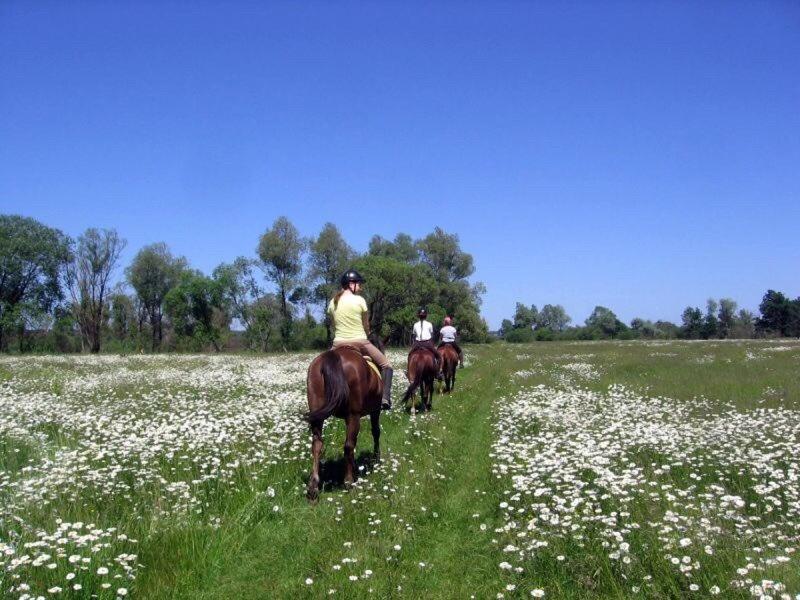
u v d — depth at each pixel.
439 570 5.99
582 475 8.15
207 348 83.62
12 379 21.09
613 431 10.99
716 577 5.07
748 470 8.29
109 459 9.09
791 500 7.16
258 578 5.89
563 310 147.12
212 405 14.29
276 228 83.06
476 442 11.98
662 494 7.29
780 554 5.55
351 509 7.50
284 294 85.00
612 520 6.07
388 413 14.91
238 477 8.34
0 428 10.32
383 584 5.53
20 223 74.81
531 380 22.61
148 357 46.12
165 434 9.95
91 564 5.38
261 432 10.55
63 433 10.88
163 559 5.95
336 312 9.52
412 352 15.34
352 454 8.53
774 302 105.56
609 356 38.44
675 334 111.00
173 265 91.12
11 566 4.89
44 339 79.25
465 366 33.47
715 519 6.34
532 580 5.47
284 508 7.68
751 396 15.62
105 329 87.31
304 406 13.68
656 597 4.94
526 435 11.32
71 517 6.57
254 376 21.81
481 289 100.06
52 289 77.44
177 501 7.26
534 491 7.55
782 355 33.66
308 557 6.27
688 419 12.49
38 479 7.37
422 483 8.62
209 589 5.66
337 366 8.08
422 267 85.38
